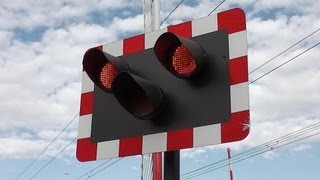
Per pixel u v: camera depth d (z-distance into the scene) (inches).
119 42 152.3
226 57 130.9
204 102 130.0
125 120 142.8
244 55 129.0
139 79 130.6
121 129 142.9
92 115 150.4
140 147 137.3
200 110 130.0
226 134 124.6
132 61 145.9
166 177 133.7
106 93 149.5
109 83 138.6
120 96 131.2
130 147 139.3
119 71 137.6
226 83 128.5
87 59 137.9
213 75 130.7
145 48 146.1
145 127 137.9
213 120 127.4
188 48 126.0
